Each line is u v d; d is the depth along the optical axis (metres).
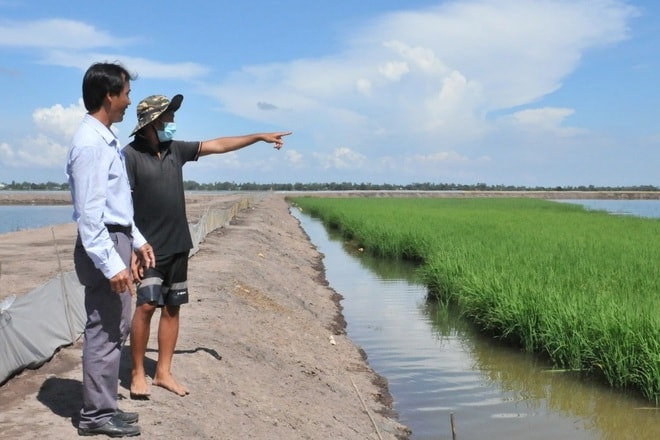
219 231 22.97
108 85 3.91
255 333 8.65
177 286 5.14
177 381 5.69
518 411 7.77
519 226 25.92
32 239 20.41
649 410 7.78
